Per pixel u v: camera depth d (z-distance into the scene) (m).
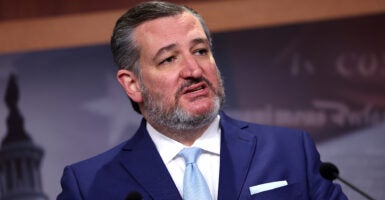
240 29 4.71
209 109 2.53
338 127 4.46
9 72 4.92
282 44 4.62
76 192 2.63
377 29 4.50
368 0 4.54
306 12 4.62
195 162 2.56
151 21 2.68
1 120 4.86
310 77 4.54
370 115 4.42
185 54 2.57
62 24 4.96
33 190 4.76
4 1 5.07
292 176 2.52
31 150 4.80
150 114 2.69
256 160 2.59
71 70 4.86
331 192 2.50
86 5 4.97
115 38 2.82
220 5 4.77
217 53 4.72
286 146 2.63
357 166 4.39
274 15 4.68
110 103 4.77
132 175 2.61
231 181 2.50
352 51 4.51
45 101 4.85
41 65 4.91
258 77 4.62
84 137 4.77
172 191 2.53
